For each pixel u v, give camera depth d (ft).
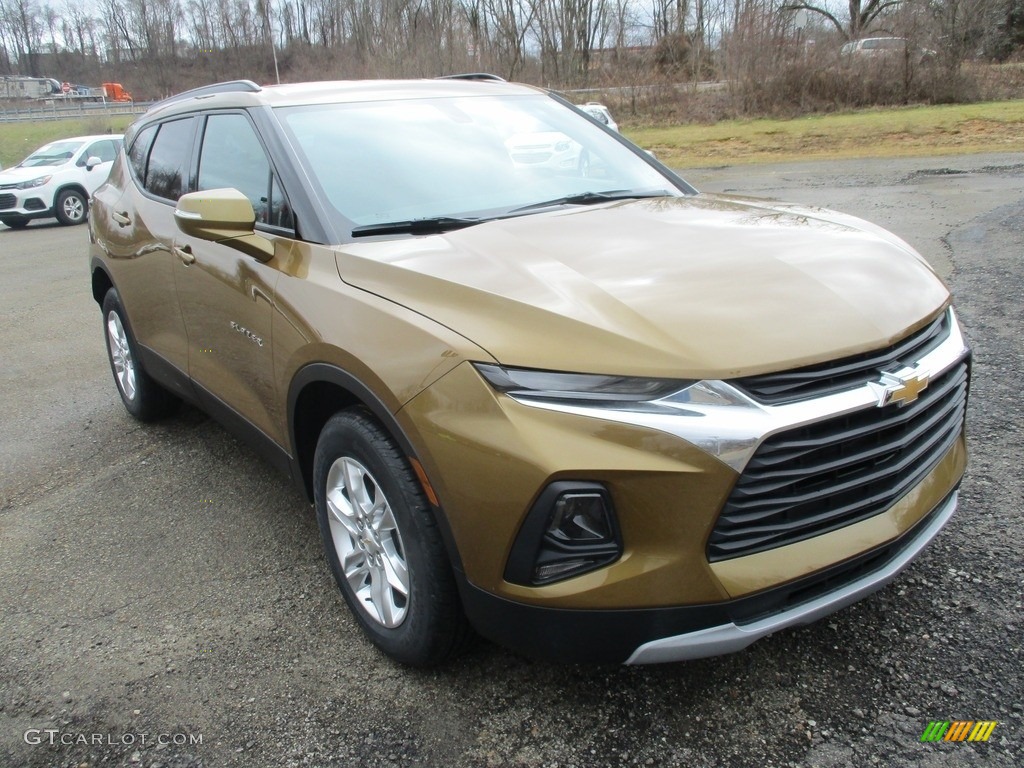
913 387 7.32
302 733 8.16
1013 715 7.70
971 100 72.90
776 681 8.36
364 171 10.67
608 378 6.88
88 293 31.14
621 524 6.86
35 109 184.55
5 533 12.70
